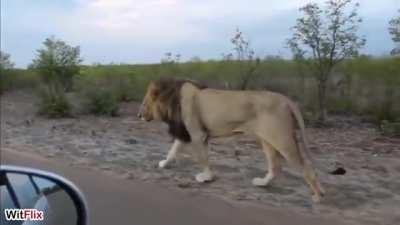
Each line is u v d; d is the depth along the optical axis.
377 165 10.66
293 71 18.91
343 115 17.05
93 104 18.86
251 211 7.79
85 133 14.80
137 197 8.40
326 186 9.14
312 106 16.83
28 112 19.86
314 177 8.40
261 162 10.92
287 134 8.52
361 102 17.22
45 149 12.44
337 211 7.93
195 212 7.70
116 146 12.81
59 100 18.55
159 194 8.59
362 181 9.52
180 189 8.96
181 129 9.67
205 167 9.47
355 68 18.06
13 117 18.62
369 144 12.74
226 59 21.05
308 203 8.29
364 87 17.59
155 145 12.95
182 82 9.66
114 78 24.36
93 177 9.66
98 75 25.81
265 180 9.14
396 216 7.70
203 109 9.27
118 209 7.77
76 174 9.89
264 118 8.65
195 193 8.71
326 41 15.73
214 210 7.80
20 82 28.64
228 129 9.12
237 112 8.91
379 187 9.17
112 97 19.00
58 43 23.06
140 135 14.41
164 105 9.74
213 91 9.28
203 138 9.45
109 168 10.47
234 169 10.34
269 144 9.01
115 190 8.79
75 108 19.84
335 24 15.63
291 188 9.09
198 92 9.41
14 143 13.24
